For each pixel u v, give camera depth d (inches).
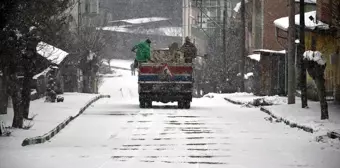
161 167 979.3
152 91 2348.7
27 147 1218.6
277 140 1321.4
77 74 4170.8
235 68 4370.1
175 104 2664.9
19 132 1396.4
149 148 1210.6
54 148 1206.9
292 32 2171.5
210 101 3058.6
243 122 1769.2
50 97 2432.3
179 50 2527.1
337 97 2171.5
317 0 2276.1
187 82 2346.2
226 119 1872.5
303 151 1141.7
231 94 3462.1
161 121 1808.6
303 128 1517.0
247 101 2652.6
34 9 1425.9
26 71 1558.8
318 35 2288.4
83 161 1040.2
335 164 989.8
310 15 2431.1
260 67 3142.2
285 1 3636.8
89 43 4138.8
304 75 1985.7
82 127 1637.6
